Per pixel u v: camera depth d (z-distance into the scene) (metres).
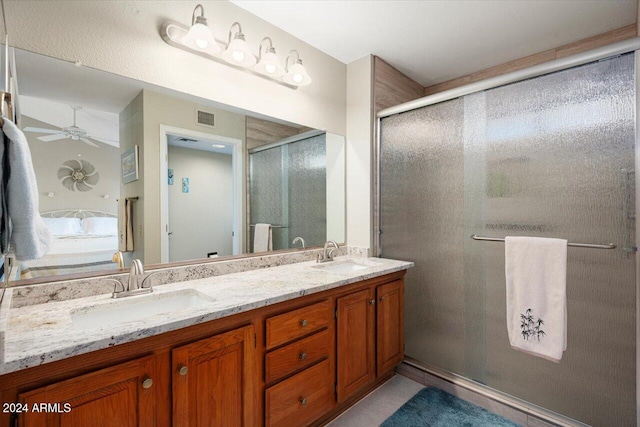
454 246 2.04
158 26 1.53
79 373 0.88
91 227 1.35
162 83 1.55
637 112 1.39
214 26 1.73
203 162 1.73
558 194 1.62
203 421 1.12
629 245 1.43
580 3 1.78
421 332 2.22
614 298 1.48
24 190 0.84
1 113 0.83
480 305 1.93
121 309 1.25
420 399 1.95
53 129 1.27
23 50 1.18
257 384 1.30
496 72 2.57
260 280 1.63
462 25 2.01
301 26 2.04
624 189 1.44
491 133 1.85
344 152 2.55
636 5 1.78
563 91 1.60
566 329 1.56
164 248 1.58
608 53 1.45
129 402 0.96
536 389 1.73
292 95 2.17
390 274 2.06
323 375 1.58
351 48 2.31
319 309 1.56
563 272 1.54
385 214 2.44
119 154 1.44
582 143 1.54
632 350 1.44
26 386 0.80
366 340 1.86
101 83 1.38
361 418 1.76
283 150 2.12
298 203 2.22
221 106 1.80
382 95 2.49
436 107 2.12
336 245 2.34
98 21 1.36
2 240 0.80
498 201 1.83
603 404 1.52
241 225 1.90
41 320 1.02
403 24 2.01
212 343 1.15
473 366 1.96
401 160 2.32
